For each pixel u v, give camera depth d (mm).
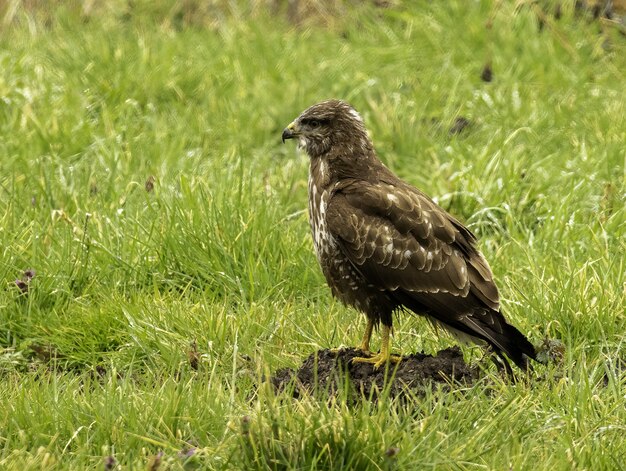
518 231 14086
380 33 20500
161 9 21781
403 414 9609
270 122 17094
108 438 9398
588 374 10516
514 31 19703
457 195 14539
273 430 8898
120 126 16578
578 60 19094
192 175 14242
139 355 11305
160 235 12797
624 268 12094
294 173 15250
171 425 9547
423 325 11664
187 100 17875
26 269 12492
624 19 20016
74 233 12984
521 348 10125
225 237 12820
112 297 12031
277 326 11555
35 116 16391
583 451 9000
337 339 11438
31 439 9461
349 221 10727
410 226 10609
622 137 16094
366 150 11305
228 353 11086
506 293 12164
